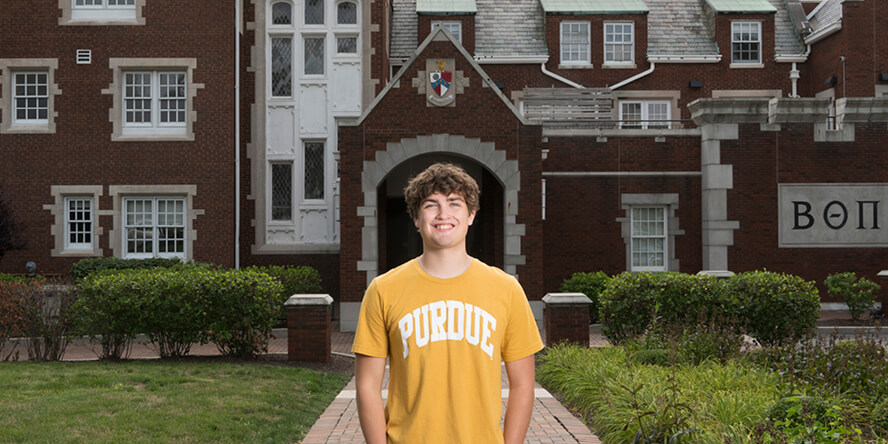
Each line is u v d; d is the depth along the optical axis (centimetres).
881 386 756
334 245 2131
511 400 331
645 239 2028
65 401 812
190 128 1964
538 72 2508
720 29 2559
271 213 2145
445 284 324
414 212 333
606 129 2028
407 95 1738
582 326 1288
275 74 2159
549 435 723
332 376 1111
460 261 330
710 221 1959
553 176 2011
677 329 1101
